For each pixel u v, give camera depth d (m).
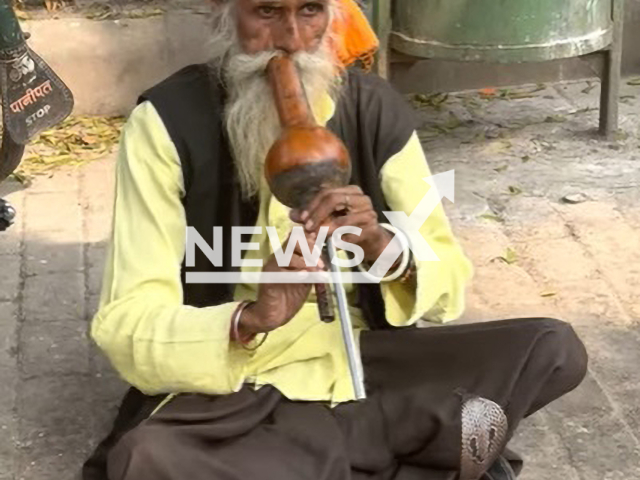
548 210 4.58
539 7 4.85
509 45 4.90
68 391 3.35
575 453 3.05
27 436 3.14
